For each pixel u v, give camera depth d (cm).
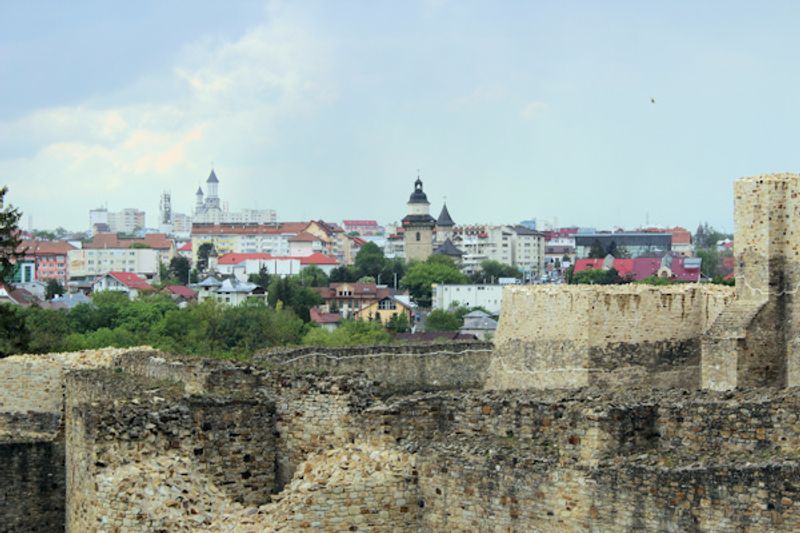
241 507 4453
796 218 5472
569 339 5822
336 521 4206
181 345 16788
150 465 4434
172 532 4266
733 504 3428
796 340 5456
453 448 4131
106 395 5331
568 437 3919
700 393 3947
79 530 4788
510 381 6047
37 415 6906
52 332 16500
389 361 6850
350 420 4547
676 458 3691
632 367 5756
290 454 4675
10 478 6178
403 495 4212
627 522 3641
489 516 4000
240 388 4834
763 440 3628
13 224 11144
